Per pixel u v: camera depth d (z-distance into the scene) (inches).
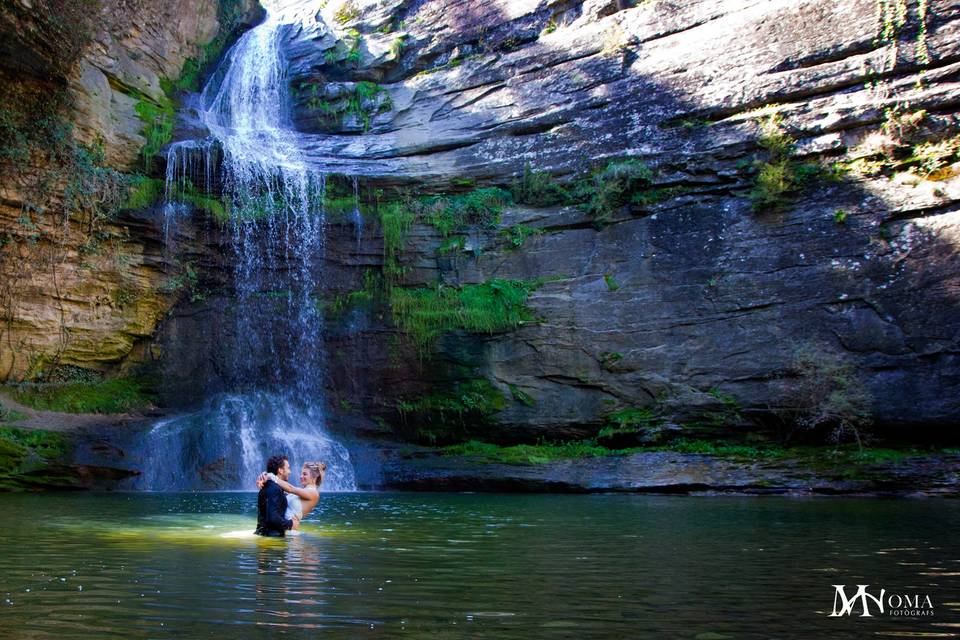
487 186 915.4
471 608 160.2
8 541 268.1
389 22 1093.1
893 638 136.9
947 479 567.8
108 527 317.1
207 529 312.0
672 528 324.2
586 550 251.4
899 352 661.9
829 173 743.1
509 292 820.6
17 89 735.1
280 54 1117.1
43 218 757.9
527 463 689.6
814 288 712.4
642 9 907.4
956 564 220.2
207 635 137.2
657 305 775.1
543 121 919.7
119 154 858.1
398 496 564.1
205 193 892.6
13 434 615.5
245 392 838.5
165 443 682.8
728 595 174.6
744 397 710.5
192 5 1060.5
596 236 831.1
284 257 895.7
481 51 1015.0
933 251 671.1
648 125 853.2
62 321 778.8
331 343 855.7
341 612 155.9
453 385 807.7
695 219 788.6
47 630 140.2
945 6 737.6
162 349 843.4
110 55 885.2
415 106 1015.0
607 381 768.3
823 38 788.0
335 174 933.8
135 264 832.9
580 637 136.2
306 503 314.5
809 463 625.0
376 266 885.8
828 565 218.2
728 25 845.2
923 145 714.8
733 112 815.7
